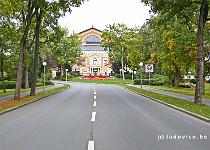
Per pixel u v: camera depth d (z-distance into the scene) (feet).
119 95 114.11
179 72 185.57
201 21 75.46
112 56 343.87
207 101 92.32
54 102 82.58
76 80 305.73
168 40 136.77
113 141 32.81
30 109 65.36
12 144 31.37
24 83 172.96
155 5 81.15
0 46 123.13
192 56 126.72
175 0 78.07
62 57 311.27
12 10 68.33
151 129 40.68
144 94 112.37
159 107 71.31
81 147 30.01
